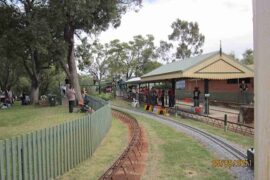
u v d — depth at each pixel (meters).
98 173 9.23
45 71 54.75
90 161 10.69
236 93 33.22
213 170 9.51
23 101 42.28
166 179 8.64
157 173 9.19
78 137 10.30
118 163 9.92
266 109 1.42
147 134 16.58
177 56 77.75
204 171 9.41
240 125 17.41
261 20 1.43
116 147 12.97
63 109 30.00
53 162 8.54
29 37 27.83
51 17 27.72
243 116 19.92
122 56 73.25
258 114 1.46
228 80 35.09
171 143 13.95
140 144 13.18
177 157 11.16
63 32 31.50
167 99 35.66
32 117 23.94
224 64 26.59
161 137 15.65
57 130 8.79
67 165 9.41
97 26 30.02
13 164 6.74
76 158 10.10
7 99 41.78
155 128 19.08
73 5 25.44
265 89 1.43
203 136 15.90
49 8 27.42
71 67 32.53
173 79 31.56
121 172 9.12
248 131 16.70
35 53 39.03
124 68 73.56
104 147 13.02
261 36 1.43
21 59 39.41
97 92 63.84
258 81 1.45
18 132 17.17
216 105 36.66
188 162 10.46
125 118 24.11
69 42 31.45
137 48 73.94
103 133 15.12
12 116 25.11
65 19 27.56
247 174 8.93
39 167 7.78
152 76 36.00
